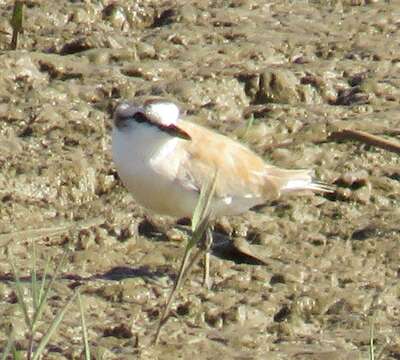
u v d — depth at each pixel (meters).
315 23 18.06
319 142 14.91
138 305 11.58
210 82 15.94
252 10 18.30
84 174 13.87
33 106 15.07
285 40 17.41
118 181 13.94
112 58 16.58
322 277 12.27
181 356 10.66
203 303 11.62
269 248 12.85
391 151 14.62
